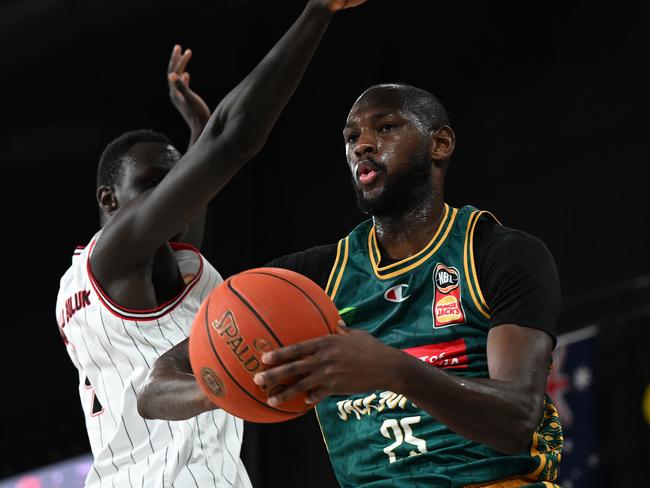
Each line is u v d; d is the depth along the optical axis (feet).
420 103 13.58
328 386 10.33
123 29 33.76
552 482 12.81
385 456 12.62
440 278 13.02
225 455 15.29
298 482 41.57
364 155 13.32
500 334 12.16
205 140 13.16
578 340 35.76
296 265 14.12
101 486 15.03
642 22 38.17
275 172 45.37
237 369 10.66
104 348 15.24
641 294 35.73
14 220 51.55
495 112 40.86
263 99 12.77
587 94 38.93
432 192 13.51
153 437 14.99
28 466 48.65
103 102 45.19
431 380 10.68
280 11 40.29
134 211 14.06
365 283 13.48
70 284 15.87
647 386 34.45
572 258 38.04
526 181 39.63
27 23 34.22
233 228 44.75
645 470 33.68
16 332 50.88
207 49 42.39
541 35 40.37
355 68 43.73
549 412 13.35
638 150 37.35
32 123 45.91
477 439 11.14
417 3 41.55
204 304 11.21
